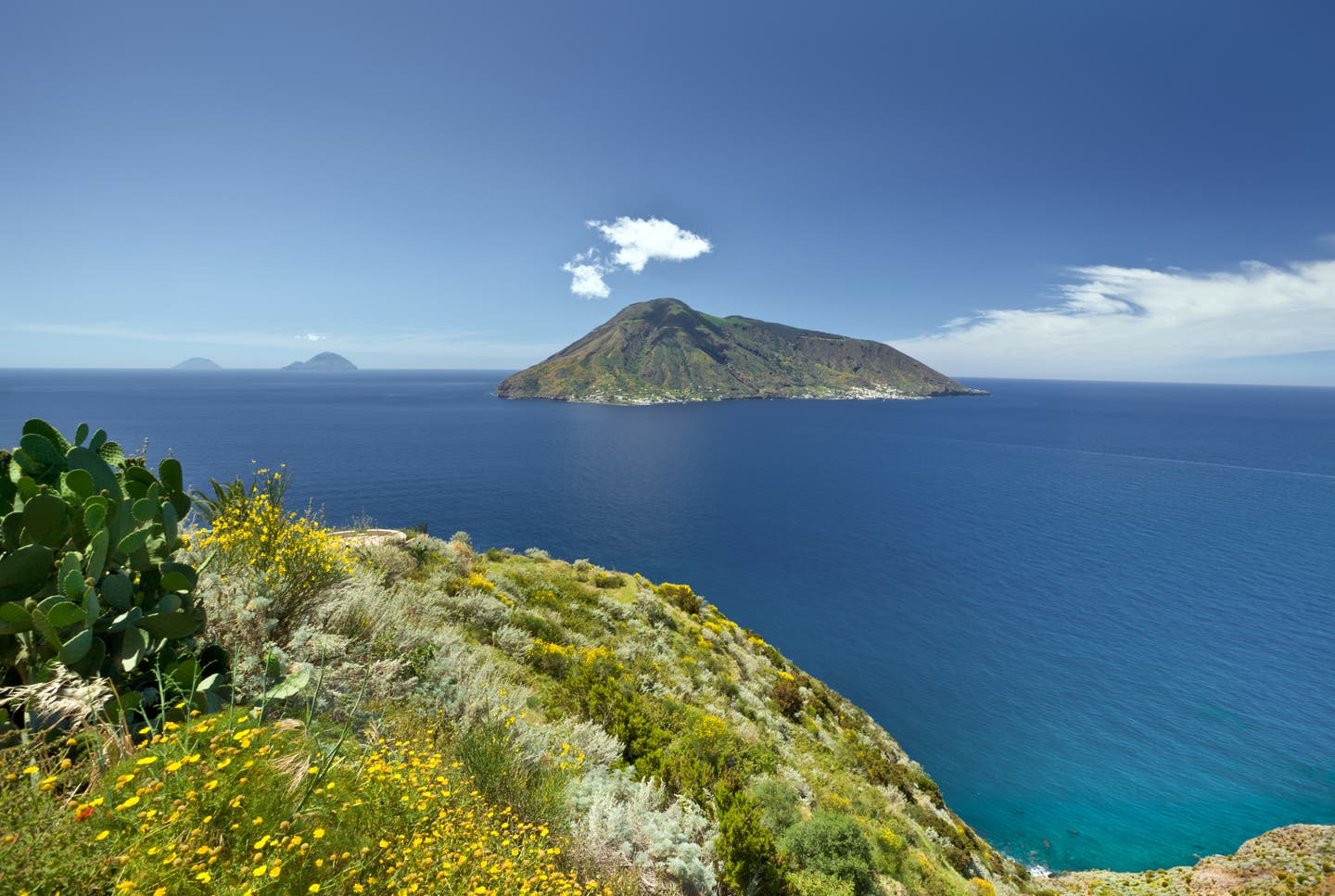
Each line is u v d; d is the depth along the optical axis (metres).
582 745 9.02
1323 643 79.44
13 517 3.83
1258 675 70.62
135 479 5.09
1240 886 37.31
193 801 2.84
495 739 6.41
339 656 6.36
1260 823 46.47
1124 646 77.62
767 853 8.26
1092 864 41.56
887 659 72.44
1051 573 104.81
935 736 57.06
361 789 3.77
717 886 7.52
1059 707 62.84
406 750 4.89
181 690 3.89
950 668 70.56
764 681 29.89
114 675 4.02
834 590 93.81
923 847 19.16
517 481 156.50
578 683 12.19
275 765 3.43
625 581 32.97
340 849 3.27
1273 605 92.06
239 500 7.09
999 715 60.91
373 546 14.45
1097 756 54.62
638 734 11.13
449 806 4.56
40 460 4.48
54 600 3.50
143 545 4.37
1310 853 39.38
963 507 151.25
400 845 3.56
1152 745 56.66
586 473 173.75
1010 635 79.94
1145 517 143.62
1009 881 26.06
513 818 5.36
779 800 12.34
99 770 3.03
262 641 5.87
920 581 99.12
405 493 134.12
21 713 3.46
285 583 6.75
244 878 2.68
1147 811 47.44
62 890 2.31
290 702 5.21
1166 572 106.19
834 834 11.35
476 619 13.86
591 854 6.10
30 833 2.36
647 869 6.65
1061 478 191.62
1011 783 50.34
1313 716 62.19
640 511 134.38
